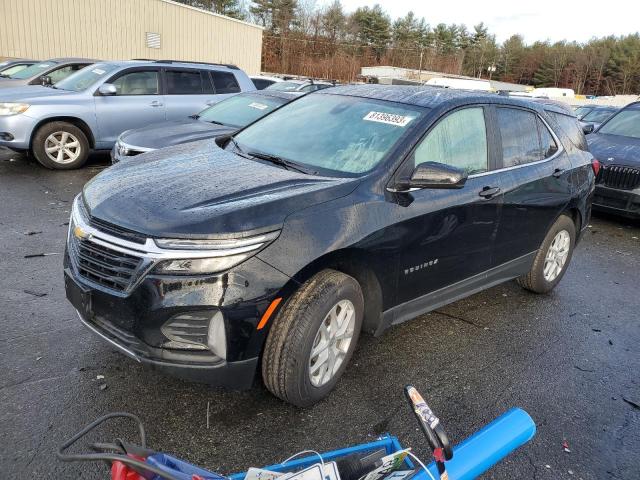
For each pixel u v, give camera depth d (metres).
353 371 3.55
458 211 3.71
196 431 2.85
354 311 3.15
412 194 3.43
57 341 3.55
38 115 8.64
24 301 4.07
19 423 2.77
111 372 3.27
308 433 2.91
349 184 3.18
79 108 8.95
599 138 9.06
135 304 2.65
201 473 1.77
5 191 7.42
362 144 3.63
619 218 9.15
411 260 3.45
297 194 2.96
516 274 4.72
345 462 2.13
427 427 1.88
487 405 3.34
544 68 89.19
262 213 2.76
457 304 4.85
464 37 90.06
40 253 5.11
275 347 2.84
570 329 4.55
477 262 4.09
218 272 2.60
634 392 3.66
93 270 2.83
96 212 2.90
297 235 2.80
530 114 4.69
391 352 3.86
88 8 21.61
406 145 3.49
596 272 6.18
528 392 3.53
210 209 2.75
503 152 4.26
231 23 26.72
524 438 2.24
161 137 7.10
